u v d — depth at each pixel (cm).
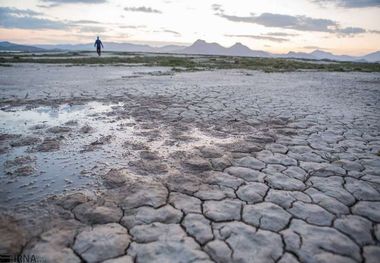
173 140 485
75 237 235
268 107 766
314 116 673
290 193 315
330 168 380
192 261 211
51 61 2575
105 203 287
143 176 350
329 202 296
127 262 210
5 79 1239
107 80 1296
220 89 1076
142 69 1969
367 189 324
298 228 253
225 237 239
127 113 671
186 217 267
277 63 2986
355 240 239
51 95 888
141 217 265
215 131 543
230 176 354
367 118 657
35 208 276
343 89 1159
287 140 496
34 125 560
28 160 392
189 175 354
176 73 1719
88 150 433
